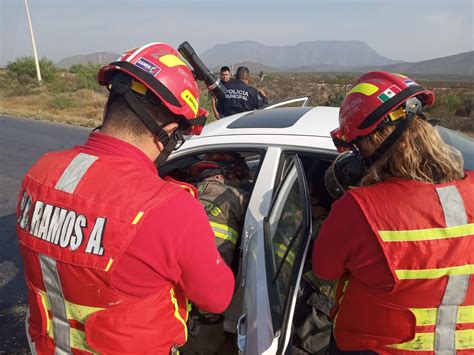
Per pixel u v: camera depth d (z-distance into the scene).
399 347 1.34
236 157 2.68
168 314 1.31
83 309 1.23
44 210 1.26
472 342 1.30
